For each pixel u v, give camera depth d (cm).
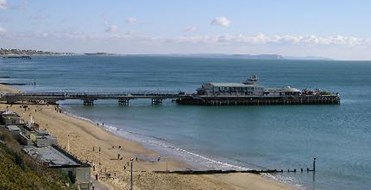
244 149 10144
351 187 7512
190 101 18112
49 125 11600
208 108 17075
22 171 4919
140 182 7100
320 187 7475
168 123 13600
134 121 13888
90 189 5975
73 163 6009
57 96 16812
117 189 6500
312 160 9225
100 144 9962
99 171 7494
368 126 13525
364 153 9875
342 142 11062
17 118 9344
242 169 8375
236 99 18200
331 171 8425
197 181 7431
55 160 6106
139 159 8856
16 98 16038
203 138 11331
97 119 14062
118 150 9550
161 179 7369
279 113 16112
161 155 9338
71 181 5741
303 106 18300
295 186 7488
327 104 19000
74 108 16312
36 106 15188
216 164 8756
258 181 7688
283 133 12156
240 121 14150
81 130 11431
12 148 5784
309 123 13950
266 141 11050
